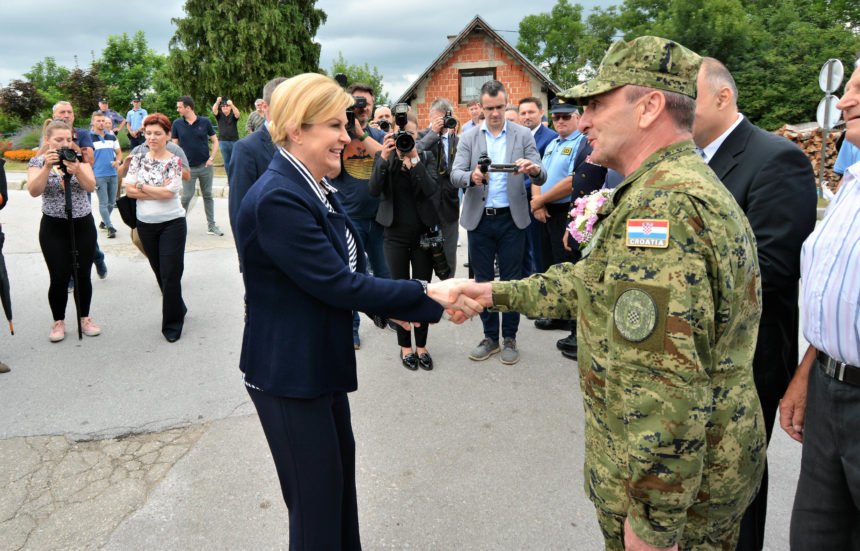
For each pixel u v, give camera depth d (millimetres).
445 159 4461
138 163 4406
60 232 4391
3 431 3186
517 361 4141
